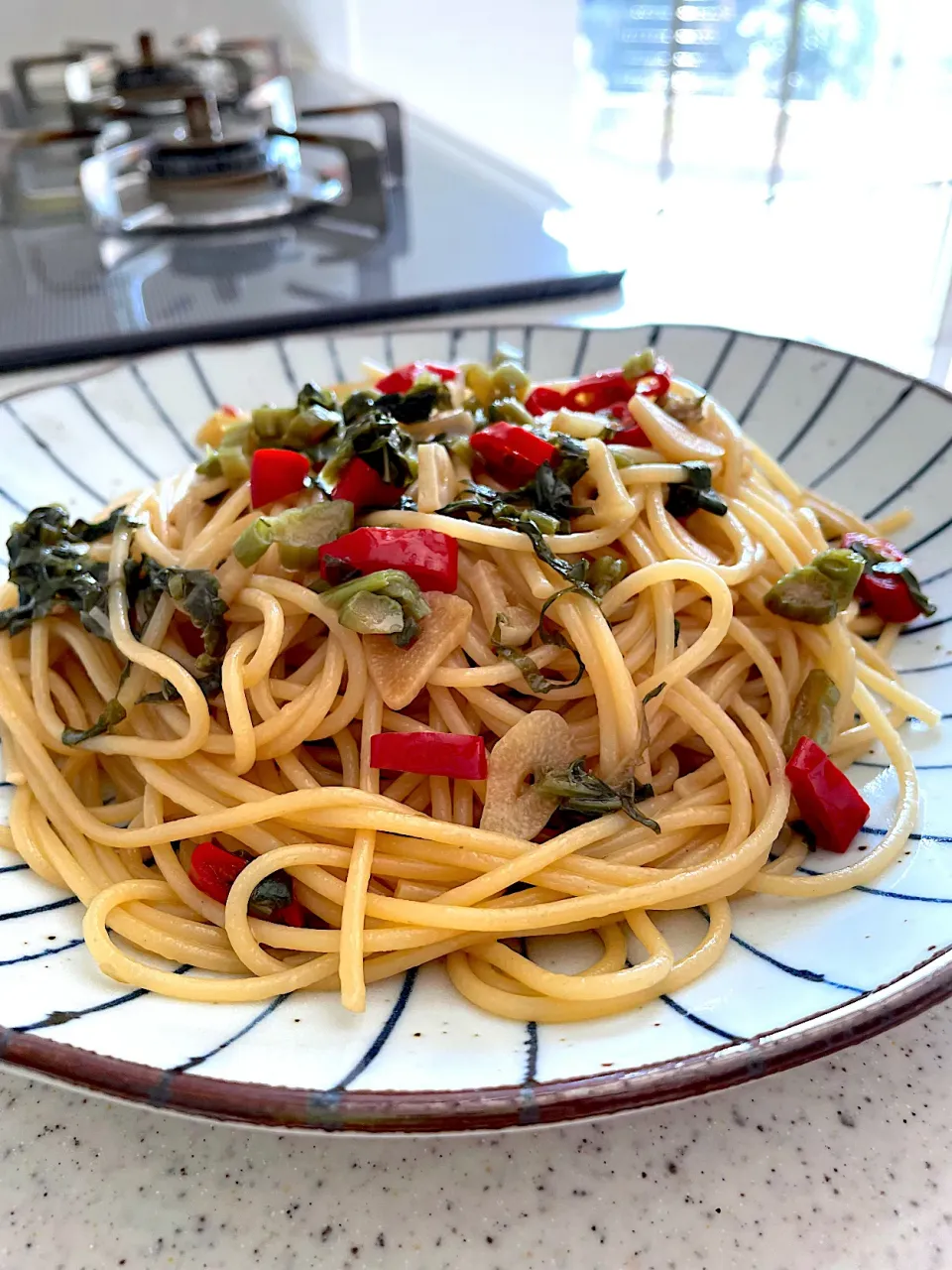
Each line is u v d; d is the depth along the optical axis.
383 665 0.17
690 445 0.20
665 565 0.18
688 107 0.58
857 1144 0.12
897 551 0.22
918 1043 0.13
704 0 0.55
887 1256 0.11
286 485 0.19
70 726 0.19
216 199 0.43
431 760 0.16
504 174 0.47
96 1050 0.11
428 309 0.33
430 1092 0.10
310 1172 0.12
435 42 0.69
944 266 0.42
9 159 0.48
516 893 0.16
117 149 0.43
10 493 0.23
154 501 0.21
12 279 0.36
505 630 0.17
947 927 0.13
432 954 0.15
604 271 0.35
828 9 0.50
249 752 0.17
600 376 0.22
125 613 0.18
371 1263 0.11
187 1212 0.11
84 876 0.16
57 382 0.26
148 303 0.33
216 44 0.57
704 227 0.46
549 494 0.18
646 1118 0.12
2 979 0.13
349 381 0.29
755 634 0.19
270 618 0.17
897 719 0.18
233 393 0.28
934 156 0.48
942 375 0.34
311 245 0.39
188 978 0.14
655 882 0.15
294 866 0.16
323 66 0.70
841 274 0.41
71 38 0.63
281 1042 0.12
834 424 0.25
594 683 0.17
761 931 0.14
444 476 0.19
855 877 0.15
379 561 0.17
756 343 0.26
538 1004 0.14
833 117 0.51
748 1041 0.11
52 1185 0.12
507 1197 0.12
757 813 0.17
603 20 0.62
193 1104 0.10
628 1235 0.11
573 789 0.16
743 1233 0.11
